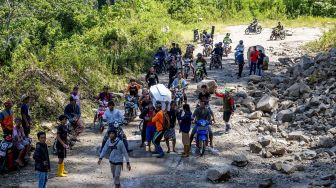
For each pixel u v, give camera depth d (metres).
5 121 13.73
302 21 51.19
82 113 19.75
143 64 29.53
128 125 18.45
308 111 17.69
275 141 15.39
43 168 11.04
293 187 11.90
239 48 29.72
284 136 16.11
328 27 46.19
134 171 13.42
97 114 17.88
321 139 14.81
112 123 14.16
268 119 18.33
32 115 17.73
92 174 13.26
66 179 12.80
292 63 29.66
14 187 12.18
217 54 29.67
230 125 17.86
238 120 18.52
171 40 39.06
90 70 23.91
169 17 52.59
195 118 15.09
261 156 14.49
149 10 51.88
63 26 38.84
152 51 32.59
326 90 19.38
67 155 14.93
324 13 54.09
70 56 23.77
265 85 23.55
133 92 19.09
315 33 43.69
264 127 17.06
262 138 15.12
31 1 36.91
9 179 12.77
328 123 16.48
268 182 11.92
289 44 38.12
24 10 34.53
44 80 20.08
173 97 19.77
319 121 16.81
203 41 38.91
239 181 12.55
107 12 45.97
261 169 13.39
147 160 14.36
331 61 22.52
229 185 12.27
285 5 55.47
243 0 57.19
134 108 18.97
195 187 12.20
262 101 19.59
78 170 13.56
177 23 50.22
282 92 21.95
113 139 11.25
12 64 21.05
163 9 53.84
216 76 27.22
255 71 27.73
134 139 16.52
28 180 12.73
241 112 19.59
